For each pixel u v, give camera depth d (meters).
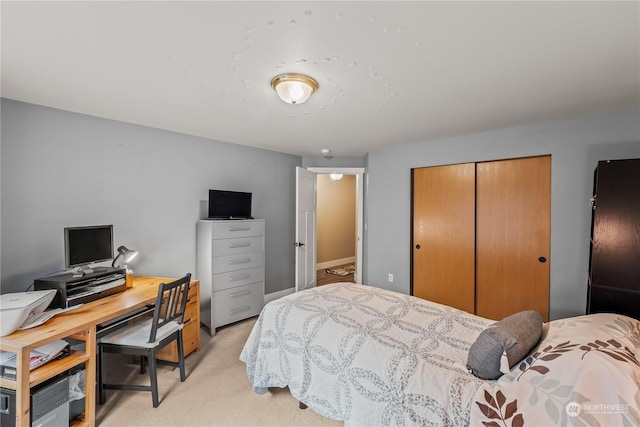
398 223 3.96
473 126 2.97
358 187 4.88
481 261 3.33
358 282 4.91
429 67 1.75
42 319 1.88
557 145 2.78
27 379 1.63
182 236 3.42
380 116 2.66
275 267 4.48
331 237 6.89
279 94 1.97
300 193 4.39
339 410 1.77
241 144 3.92
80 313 2.05
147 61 1.70
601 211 2.05
